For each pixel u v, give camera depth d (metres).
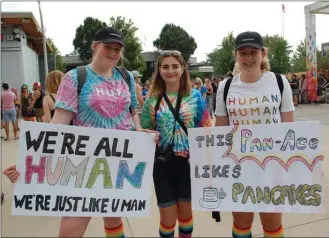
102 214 2.30
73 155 2.24
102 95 2.19
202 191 2.53
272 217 2.46
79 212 2.26
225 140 2.48
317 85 9.98
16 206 2.17
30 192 2.18
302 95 9.77
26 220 3.28
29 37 21.55
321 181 2.34
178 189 2.59
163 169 2.53
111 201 2.32
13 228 3.08
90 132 2.23
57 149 2.22
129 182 2.36
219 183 2.51
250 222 2.55
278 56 37.12
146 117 2.65
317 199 2.35
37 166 2.20
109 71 2.30
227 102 2.47
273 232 2.49
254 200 2.45
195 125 2.66
